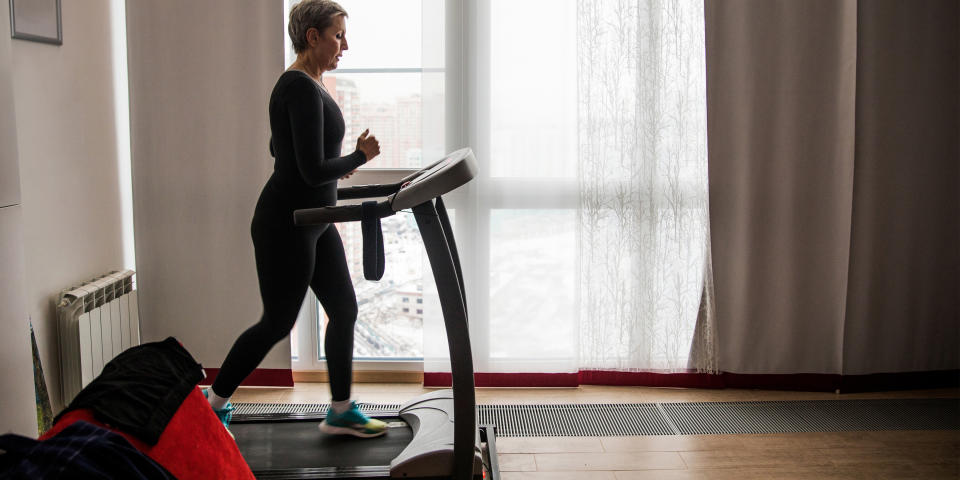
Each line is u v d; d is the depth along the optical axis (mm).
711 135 2971
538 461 2412
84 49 2715
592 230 3002
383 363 3209
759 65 2920
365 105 3123
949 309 3105
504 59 2967
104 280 2748
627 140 2951
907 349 3105
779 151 2969
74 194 2643
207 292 3045
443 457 1980
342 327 2223
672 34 2900
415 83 3096
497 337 3105
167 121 2951
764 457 2438
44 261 2439
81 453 810
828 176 2973
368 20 3070
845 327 3061
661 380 3123
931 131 3002
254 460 2105
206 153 2971
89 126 2756
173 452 1024
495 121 2996
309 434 2301
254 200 2990
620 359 3107
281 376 3094
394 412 2455
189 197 2994
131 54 2916
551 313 3088
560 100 2984
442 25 2930
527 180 3021
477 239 3037
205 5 2896
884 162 3006
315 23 2055
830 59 2912
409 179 2176
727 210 3016
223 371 2115
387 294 3221
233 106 2943
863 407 2904
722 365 3115
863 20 2926
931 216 3047
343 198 2270
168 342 1219
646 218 2998
